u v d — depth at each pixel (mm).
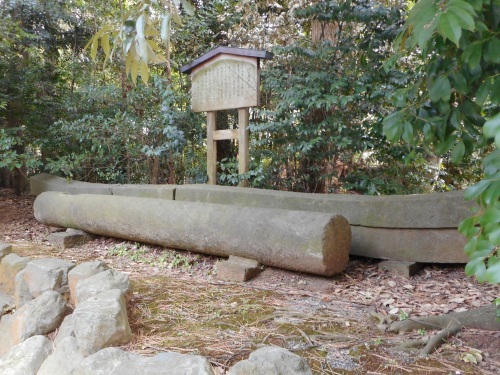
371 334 2260
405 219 3217
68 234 4555
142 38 1331
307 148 4691
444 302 2693
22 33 6188
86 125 5848
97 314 2061
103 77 6777
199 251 3723
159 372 1598
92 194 4637
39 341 2127
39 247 4480
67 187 5465
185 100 5832
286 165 5426
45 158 6465
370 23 4695
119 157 6398
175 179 6328
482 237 1139
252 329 2340
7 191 7938
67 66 7176
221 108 4887
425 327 2299
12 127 6555
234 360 1965
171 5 1546
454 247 3107
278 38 5500
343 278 3199
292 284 3152
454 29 1029
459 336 2201
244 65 4641
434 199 3123
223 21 6625
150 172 6297
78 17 7230
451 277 3131
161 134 6012
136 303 2775
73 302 2625
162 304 2760
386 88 4586
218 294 2963
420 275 3211
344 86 4688
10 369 2006
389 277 3182
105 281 2557
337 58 5023
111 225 4238
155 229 3863
